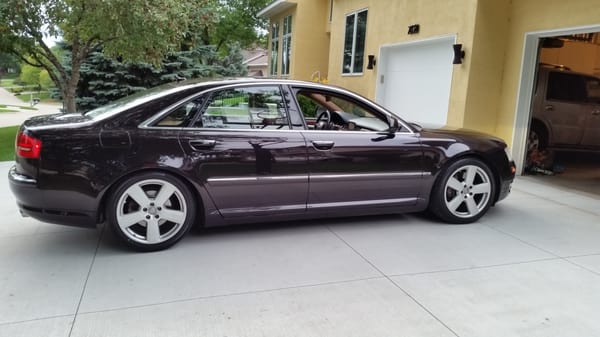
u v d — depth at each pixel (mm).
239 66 19047
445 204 4691
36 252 3746
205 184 3828
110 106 3984
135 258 3664
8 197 5402
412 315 2895
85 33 9500
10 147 9695
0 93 44031
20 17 8734
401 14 9766
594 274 3584
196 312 2855
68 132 3475
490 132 8000
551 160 8391
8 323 2670
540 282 3418
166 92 3828
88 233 4223
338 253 3895
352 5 12359
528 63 7395
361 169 4328
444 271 3574
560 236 4469
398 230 4543
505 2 7570
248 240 4148
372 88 11102
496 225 4793
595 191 6523
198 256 3744
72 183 3479
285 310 2914
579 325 2822
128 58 10039
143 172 3654
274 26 20719
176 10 9094
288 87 4223
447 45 8430
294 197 4164
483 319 2867
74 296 3012
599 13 6145
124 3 8305
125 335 2584
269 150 3988
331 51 13836
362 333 2676
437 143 4598
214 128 3875
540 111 8141
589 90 8539
